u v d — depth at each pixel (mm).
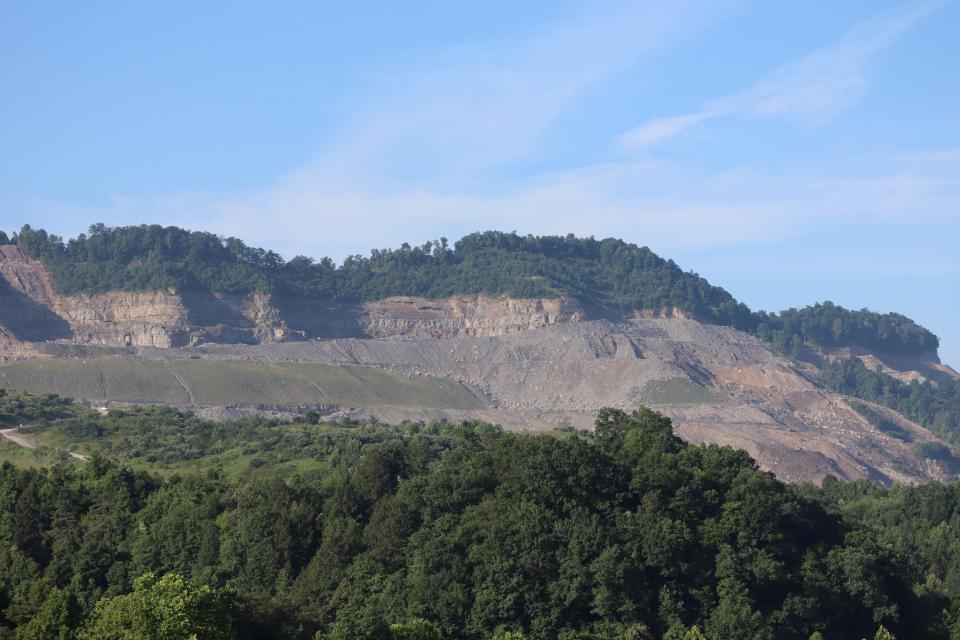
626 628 163375
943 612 184875
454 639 164625
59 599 148875
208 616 142750
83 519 195000
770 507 179625
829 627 175375
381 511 186375
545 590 167625
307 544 184500
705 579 171875
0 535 187000
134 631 137750
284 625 156750
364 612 159000
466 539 176375
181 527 188500
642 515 176625
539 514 175250
